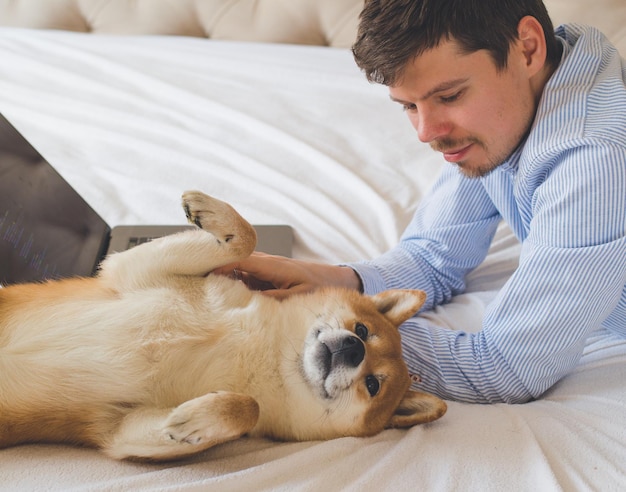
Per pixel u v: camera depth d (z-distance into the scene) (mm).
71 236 1667
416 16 1175
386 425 1304
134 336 1143
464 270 1887
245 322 1250
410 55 1212
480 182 1728
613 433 1216
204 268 1276
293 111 2656
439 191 1869
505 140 1363
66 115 2549
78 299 1199
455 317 1739
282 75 2887
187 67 2922
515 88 1304
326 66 2967
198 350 1185
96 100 2678
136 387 1119
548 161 1312
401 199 2195
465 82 1247
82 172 2217
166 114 2594
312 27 3354
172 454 1071
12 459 1054
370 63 1266
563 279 1285
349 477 1070
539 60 1301
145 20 3359
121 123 2518
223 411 1036
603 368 1454
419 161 2404
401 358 1396
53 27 3379
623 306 1453
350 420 1275
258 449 1186
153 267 1253
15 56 2924
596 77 1338
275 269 1524
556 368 1361
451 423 1257
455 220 1801
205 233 1287
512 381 1367
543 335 1316
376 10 1222
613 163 1209
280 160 2363
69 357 1101
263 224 2018
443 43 1193
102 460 1078
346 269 1674
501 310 1368
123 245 1792
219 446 1176
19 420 1089
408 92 1271
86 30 3439
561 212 1272
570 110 1295
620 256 1247
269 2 3314
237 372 1223
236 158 2334
